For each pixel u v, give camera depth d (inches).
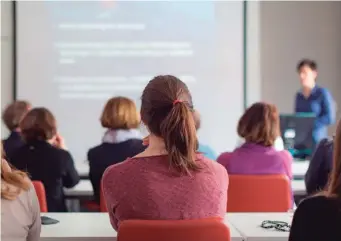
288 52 245.1
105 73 227.1
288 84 245.4
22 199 66.4
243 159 109.8
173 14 227.3
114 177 68.5
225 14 227.8
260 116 110.3
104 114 121.3
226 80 229.1
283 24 244.2
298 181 144.6
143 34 227.1
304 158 169.6
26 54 225.5
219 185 69.4
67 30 225.8
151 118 68.9
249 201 101.9
